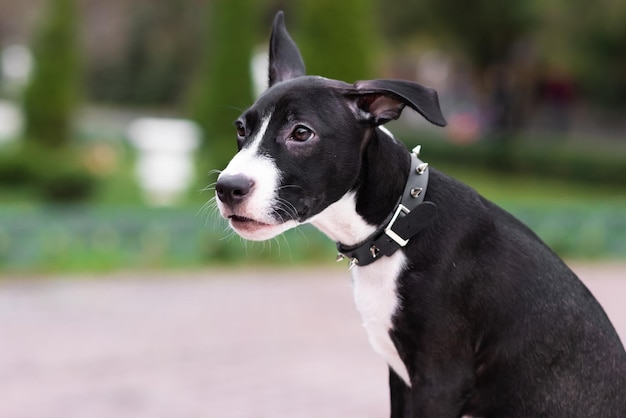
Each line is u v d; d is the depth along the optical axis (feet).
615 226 46.78
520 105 95.71
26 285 35.55
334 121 12.23
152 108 153.07
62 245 38.96
